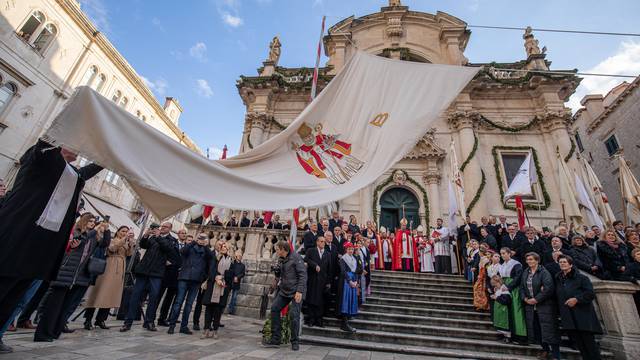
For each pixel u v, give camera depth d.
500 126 16.59
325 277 6.73
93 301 5.58
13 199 2.65
